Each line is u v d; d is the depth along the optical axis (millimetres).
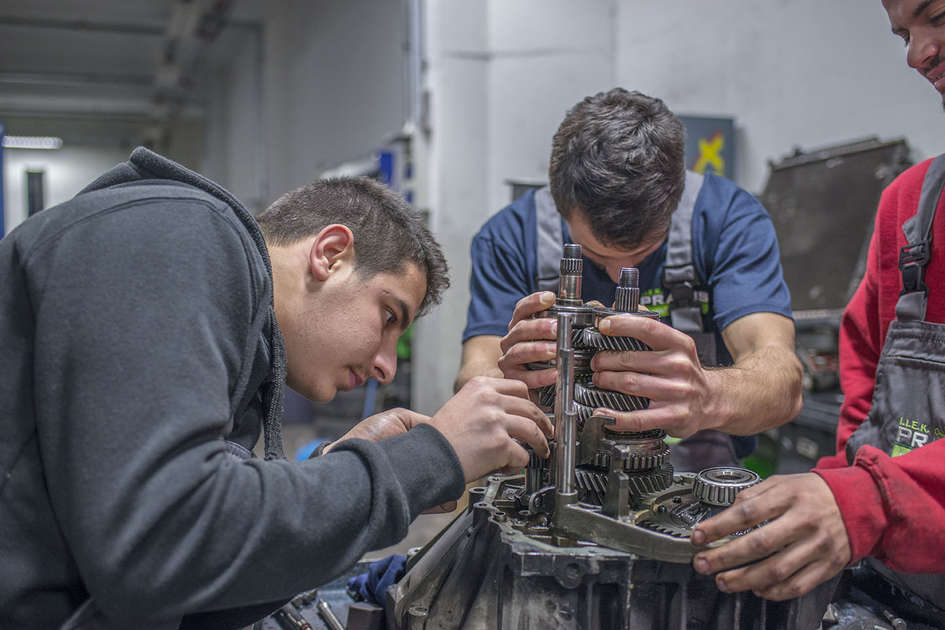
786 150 2908
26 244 660
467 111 3955
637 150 1106
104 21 8438
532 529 768
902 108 2408
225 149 10867
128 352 600
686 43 3467
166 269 629
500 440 766
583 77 4016
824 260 2482
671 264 1350
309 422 5410
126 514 579
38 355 620
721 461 1401
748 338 1254
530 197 1489
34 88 11125
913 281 1016
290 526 627
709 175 1427
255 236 761
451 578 807
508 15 3947
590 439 834
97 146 13539
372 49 5504
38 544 665
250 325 718
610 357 845
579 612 724
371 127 5562
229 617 791
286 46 8312
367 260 831
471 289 1528
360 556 670
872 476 737
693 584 752
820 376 2326
